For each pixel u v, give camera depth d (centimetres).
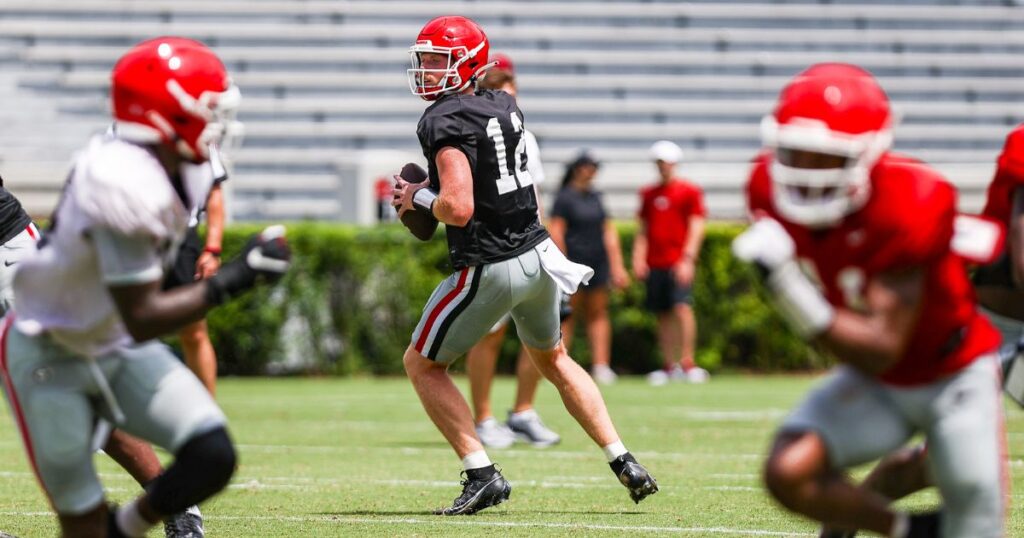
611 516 2066
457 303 2103
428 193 2120
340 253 5403
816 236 1258
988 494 1289
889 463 1491
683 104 8100
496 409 4069
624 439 3272
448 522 2006
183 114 1295
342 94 7944
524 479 2545
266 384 5100
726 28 8450
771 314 5659
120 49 8025
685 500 2236
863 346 1214
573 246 4719
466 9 8225
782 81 8288
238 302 5353
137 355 1361
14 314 1380
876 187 1227
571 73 8144
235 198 7531
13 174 6291
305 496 2300
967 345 1286
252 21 8150
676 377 5412
